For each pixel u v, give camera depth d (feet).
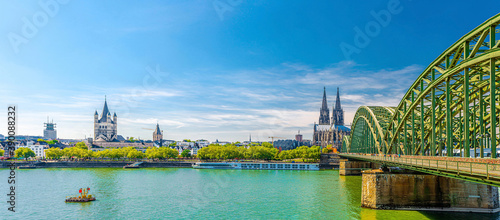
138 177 474.49
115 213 245.86
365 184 229.86
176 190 346.74
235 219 226.79
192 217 233.35
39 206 269.85
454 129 232.53
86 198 289.33
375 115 338.13
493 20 133.49
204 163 645.10
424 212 213.87
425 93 197.57
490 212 211.20
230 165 639.76
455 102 196.24
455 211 214.69
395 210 219.20
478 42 144.66
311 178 453.99
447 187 217.36
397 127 255.29
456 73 162.40
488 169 128.36
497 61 144.36
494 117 131.95
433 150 183.42
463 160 152.25
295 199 288.92
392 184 221.87
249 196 306.76
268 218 227.61
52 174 522.88
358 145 479.00
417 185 219.20
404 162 197.36
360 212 221.25
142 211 251.39
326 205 259.80
